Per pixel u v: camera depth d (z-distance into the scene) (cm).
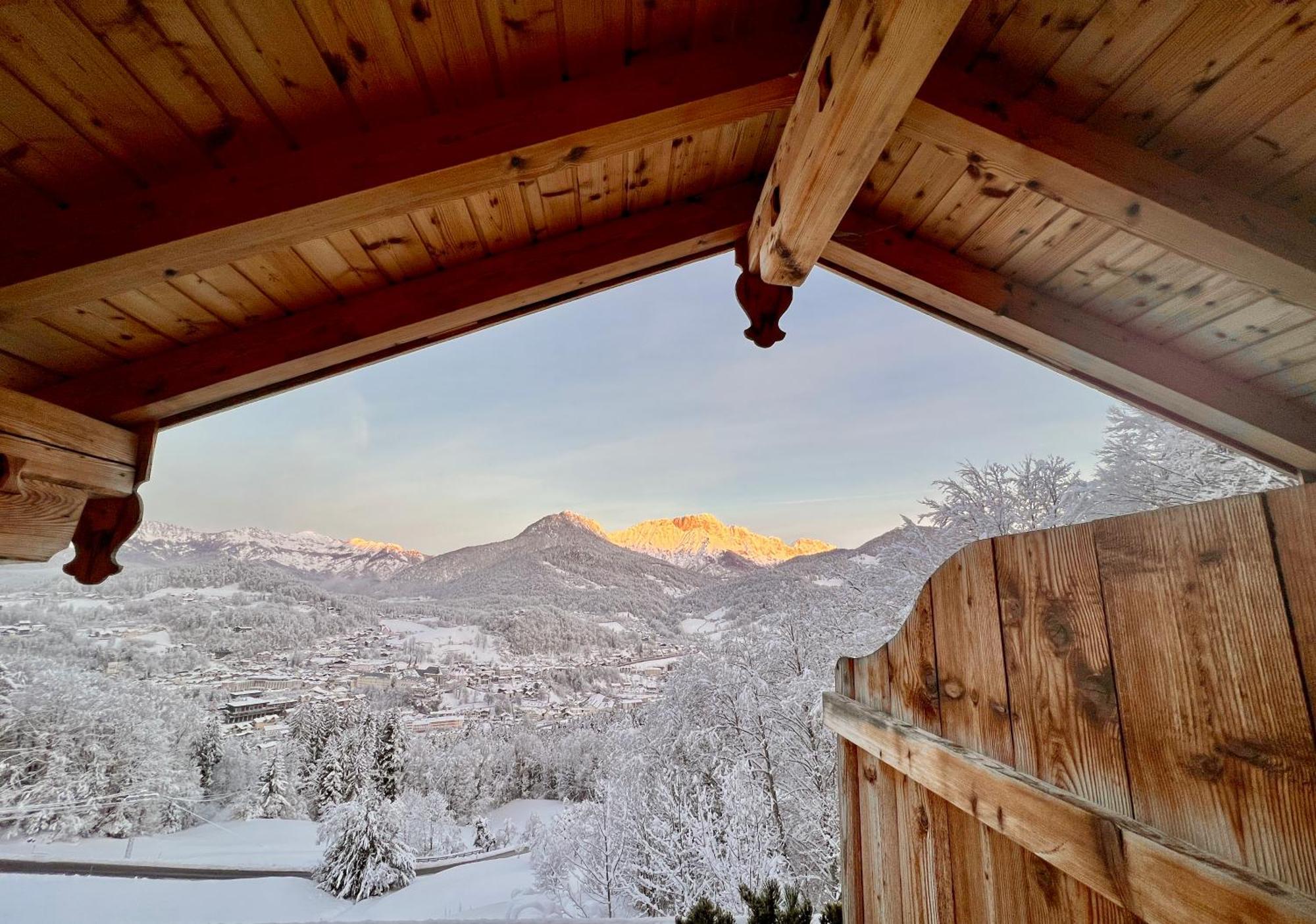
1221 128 149
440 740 3316
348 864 1538
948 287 220
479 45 140
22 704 1894
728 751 785
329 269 183
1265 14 130
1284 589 51
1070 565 75
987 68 158
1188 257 163
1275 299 181
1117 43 144
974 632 93
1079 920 69
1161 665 62
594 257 215
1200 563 58
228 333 187
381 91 141
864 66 116
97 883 1475
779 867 648
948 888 97
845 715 134
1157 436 504
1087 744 70
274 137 139
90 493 157
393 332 199
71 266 127
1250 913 48
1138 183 154
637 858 780
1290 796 48
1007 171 162
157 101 124
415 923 306
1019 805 77
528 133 149
